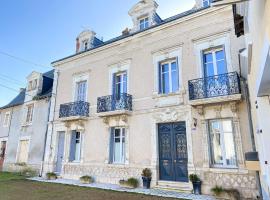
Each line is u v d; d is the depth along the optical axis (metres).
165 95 9.41
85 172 11.05
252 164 6.11
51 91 14.83
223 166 7.72
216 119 8.18
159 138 9.39
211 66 8.81
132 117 10.17
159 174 9.00
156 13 11.86
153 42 10.50
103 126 11.04
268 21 2.23
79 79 12.94
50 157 12.74
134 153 9.70
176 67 9.59
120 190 8.41
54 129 13.12
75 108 11.94
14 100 18.58
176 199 6.83
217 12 8.84
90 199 6.84
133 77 10.70
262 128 4.54
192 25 9.48
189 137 8.47
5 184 9.74
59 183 10.17
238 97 7.41
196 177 7.82
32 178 11.88
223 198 6.97
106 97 10.94
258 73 3.72
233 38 8.29
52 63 14.38
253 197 6.77
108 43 11.88
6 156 16.03
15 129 16.16
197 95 8.32
